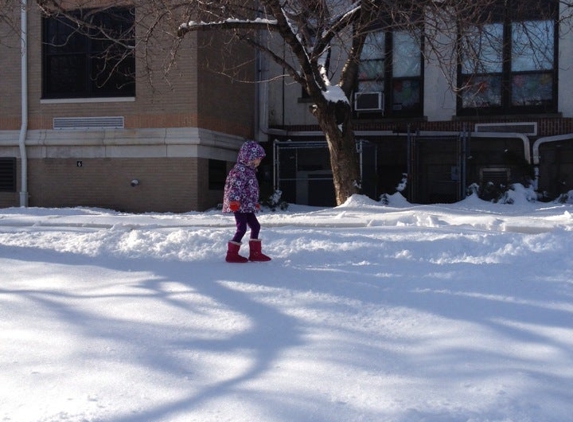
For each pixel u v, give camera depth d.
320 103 14.07
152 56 15.58
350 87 15.06
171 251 8.16
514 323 4.87
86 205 16.98
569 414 3.38
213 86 16.91
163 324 5.08
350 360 4.21
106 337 4.77
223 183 17.78
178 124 16.27
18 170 17.44
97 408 3.54
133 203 16.67
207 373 4.05
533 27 15.45
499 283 6.08
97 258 7.90
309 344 4.55
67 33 17.08
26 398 3.69
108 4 14.95
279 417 3.39
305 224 11.05
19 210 15.16
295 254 7.72
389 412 3.41
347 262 7.34
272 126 19.42
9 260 7.76
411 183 18.19
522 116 17.69
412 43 18.22
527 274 6.43
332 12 14.12
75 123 16.97
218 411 3.48
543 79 17.59
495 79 17.86
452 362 4.12
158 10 13.34
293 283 6.24
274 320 5.13
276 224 11.07
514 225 9.30
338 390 3.73
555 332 4.65
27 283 6.57
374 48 18.17
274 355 4.35
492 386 3.73
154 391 3.78
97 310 5.48
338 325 4.96
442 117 18.23
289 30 12.85
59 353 4.44
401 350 4.39
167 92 16.28
